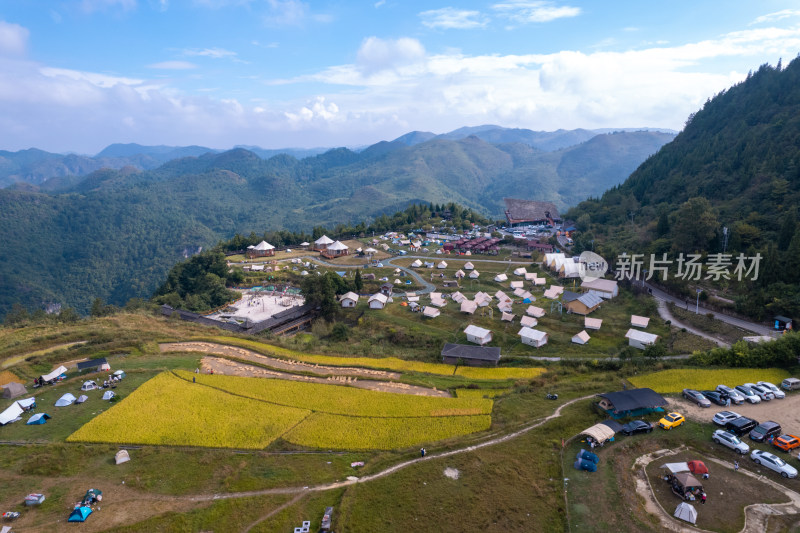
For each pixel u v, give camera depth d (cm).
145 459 5381
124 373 7838
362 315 13600
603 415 6125
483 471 5059
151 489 4869
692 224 13625
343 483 4934
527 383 7956
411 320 12912
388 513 4478
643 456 5244
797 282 10319
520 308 13188
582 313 12194
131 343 9306
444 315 13025
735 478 4834
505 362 9506
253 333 11962
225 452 5544
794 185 14675
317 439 5828
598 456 5228
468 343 11044
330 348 10425
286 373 8275
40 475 5119
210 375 7838
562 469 5044
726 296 11438
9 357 8712
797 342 7638
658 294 12850
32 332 10306
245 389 7331
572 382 7731
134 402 6800
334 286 14938
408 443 5725
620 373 7869
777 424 5547
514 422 6116
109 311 14525
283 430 6053
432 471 5078
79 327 10700
